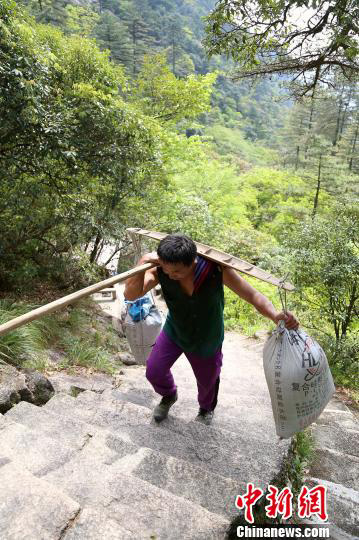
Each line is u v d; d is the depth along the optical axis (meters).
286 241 6.44
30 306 4.77
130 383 4.01
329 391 2.12
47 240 6.59
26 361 3.61
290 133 35.25
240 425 2.95
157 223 8.83
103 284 1.92
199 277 2.07
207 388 2.57
